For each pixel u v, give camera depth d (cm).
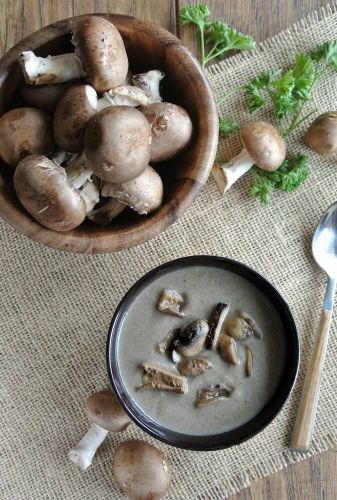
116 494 66
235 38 65
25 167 54
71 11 66
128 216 59
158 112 56
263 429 63
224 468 66
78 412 67
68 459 66
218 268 61
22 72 57
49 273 67
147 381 61
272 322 62
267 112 67
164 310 61
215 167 65
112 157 53
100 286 67
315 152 67
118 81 56
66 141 56
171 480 65
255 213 67
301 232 67
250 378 62
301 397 66
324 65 67
